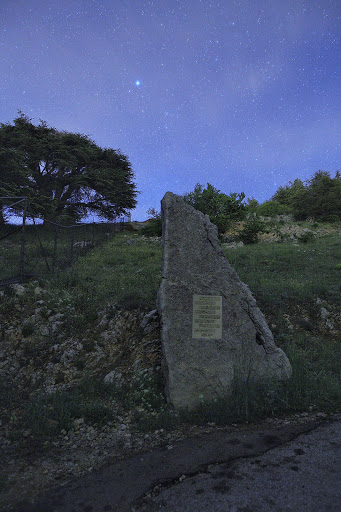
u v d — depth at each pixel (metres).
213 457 3.57
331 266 11.48
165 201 5.59
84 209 30.50
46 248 11.02
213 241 5.58
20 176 21.14
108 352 6.12
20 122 27.42
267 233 20.89
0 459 3.53
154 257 13.29
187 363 4.86
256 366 5.21
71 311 7.21
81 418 4.34
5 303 7.07
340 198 29.56
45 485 3.13
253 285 9.00
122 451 3.72
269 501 2.85
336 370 5.66
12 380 5.25
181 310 5.08
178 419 4.40
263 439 3.93
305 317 7.55
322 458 3.46
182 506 2.82
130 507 2.83
